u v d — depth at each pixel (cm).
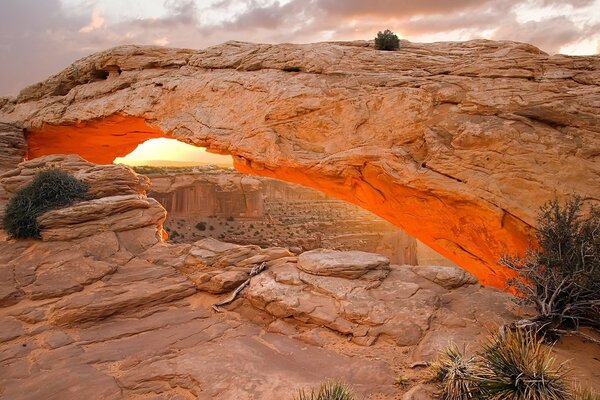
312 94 1855
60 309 871
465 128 1478
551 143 1332
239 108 2059
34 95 3123
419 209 1625
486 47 1772
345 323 789
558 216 795
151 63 2547
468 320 774
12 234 1188
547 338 686
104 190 1401
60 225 1194
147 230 1283
